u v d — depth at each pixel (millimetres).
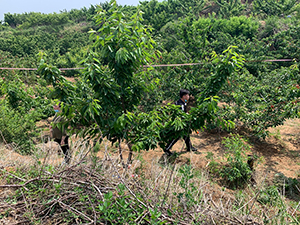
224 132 7637
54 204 2600
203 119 4035
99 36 3688
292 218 3016
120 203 2432
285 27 17656
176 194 2809
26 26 40531
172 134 4246
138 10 3715
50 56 22109
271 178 5043
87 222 2434
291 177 5199
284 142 7078
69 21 38719
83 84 4406
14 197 2680
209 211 2789
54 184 2758
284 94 6629
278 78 7473
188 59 9516
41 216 2541
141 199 2641
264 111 6812
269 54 13352
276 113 6590
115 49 3656
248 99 7453
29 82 11898
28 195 2691
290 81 6676
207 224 2639
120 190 2689
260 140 7203
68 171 2980
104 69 4477
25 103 6996
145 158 5734
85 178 2906
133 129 4215
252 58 11555
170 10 27516
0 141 5426
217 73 4258
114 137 4164
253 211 3268
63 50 26672
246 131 7656
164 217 2537
